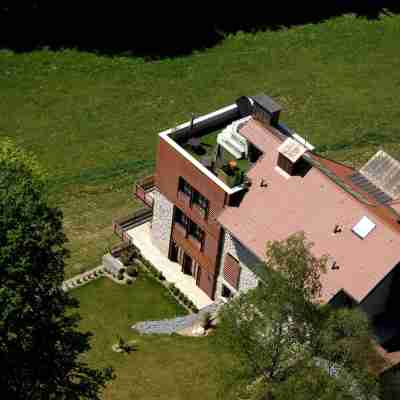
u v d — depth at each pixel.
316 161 59.03
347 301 55.44
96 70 88.38
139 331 61.53
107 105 84.69
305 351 46.78
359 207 56.09
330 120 84.75
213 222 61.16
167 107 85.00
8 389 48.25
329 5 99.12
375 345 53.81
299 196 57.78
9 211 48.97
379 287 55.03
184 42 92.31
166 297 64.88
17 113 83.06
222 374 48.59
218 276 63.41
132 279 65.94
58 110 83.75
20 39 90.81
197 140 63.19
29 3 94.25
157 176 64.50
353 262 54.50
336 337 46.75
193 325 62.19
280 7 97.75
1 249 47.12
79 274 66.19
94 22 93.19
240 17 96.00
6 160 56.50
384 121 85.19
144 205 73.88
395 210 58.28
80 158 78.94
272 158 59.41
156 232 67.31
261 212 58.41
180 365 58.00
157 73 88.56
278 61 91.31
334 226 55.97
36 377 49.28
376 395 48.19
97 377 51.75
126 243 67.62
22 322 48.56
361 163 79.25
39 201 51.03
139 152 79.94
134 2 95.50
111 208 73.50
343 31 96.06
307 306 46.53
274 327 46.69
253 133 60.47
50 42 90.88
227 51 91.88
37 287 49.47
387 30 96.94
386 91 89.00
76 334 51.12
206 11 95.88
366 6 99.69
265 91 87.56
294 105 86.19
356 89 88.88
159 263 67.00
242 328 47.06
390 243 54.50
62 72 87.88
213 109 85.12
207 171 60.19
